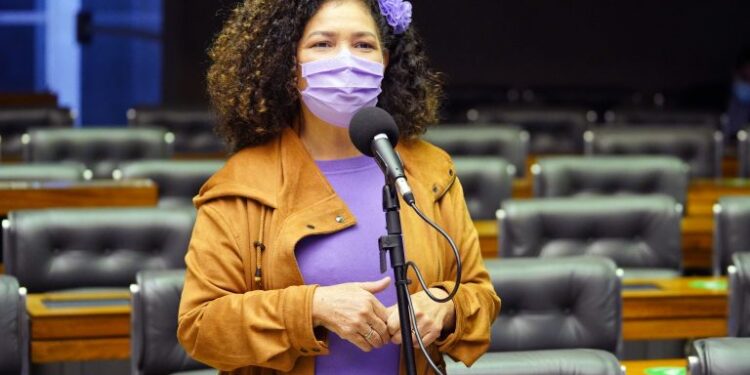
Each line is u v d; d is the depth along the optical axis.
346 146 3.55
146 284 5.23
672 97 16.92
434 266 3.47
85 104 16.55
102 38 16.52
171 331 5.23
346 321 3.26
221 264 3.41
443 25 17.83
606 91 16.83
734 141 13.79
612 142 10.09
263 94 3.51
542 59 18.00
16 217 6.44
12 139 11.89
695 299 6.57
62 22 16.42
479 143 9.94
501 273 5.35
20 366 4.73
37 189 7.80
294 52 3.50
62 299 6.32
